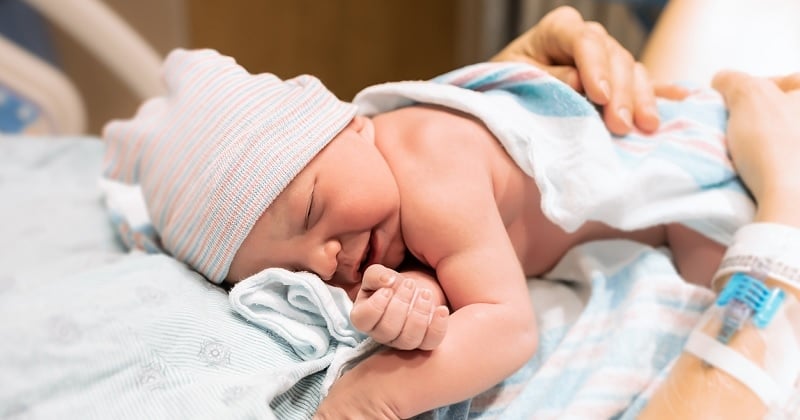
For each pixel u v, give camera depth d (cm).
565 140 71
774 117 74
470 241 63
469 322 59
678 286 71
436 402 56
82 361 58
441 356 56
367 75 205
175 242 69
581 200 69
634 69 82
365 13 199
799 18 107
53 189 111
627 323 68
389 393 55
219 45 183
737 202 75
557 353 69
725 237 76
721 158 77
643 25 161
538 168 68
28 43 142
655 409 59
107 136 84
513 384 68
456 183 65
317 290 60
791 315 59
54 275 84
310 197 63
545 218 75
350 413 56
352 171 64
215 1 179
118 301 63
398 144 70
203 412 53
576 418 61
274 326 61
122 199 91
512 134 69
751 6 110
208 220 65
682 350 64
